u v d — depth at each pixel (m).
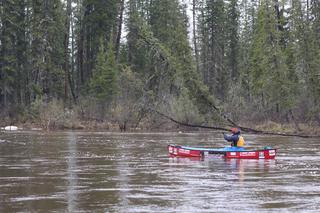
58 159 24.50
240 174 20.02
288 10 55.59
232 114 49.97
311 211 13.62
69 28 69.25
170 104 46.44
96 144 32.72
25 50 57.00
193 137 39.59
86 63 70.12
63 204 14.30
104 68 55.28
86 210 13.61
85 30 69.25
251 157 25.00
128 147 30.70
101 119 52.94
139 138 38.25
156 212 13.44
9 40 55.41
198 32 74.94
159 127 48.44
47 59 58.66
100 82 54.81
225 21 72.94
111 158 25.05
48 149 29.22
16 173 19.88
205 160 24.50
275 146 32.62
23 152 27.50
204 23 73.00
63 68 67.06
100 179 18.55
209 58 73.12
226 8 73.44
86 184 17.48
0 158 24.75
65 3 67.31
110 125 50.56
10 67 54.50
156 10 67.50
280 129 47.09
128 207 13.97
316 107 48.16
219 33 72.69
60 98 61.53
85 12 67.25
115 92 54.47
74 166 22.00
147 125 48.72
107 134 42.78
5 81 55.09
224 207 14.02
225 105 48.72
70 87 66.12
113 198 15.11
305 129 46.16
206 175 19.67
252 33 72.25
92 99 55.00
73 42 74.12
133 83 51.94
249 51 67.12
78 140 35.84
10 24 55.47
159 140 36.31
